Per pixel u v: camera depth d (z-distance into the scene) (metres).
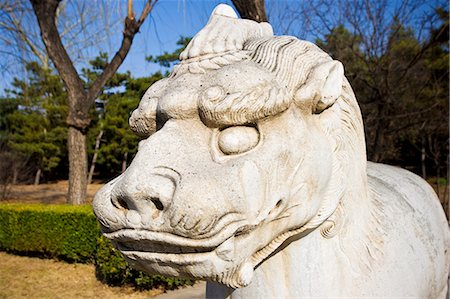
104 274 4.02
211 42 0.79
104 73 5.51
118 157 16.97
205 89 0.71
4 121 15.68
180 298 3.58
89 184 16.89
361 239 0.96
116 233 0.70
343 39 6.23
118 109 15.75
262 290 0.89
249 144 0.71
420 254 1.16
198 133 0.72
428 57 7.68
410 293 1.06
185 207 0.63
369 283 0.94
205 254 0.66
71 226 4.77
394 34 5.74
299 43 0.83
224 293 0.98
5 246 5.30
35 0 5.07
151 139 0.71
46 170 16.75
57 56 5.27
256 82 0.71
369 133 6.14
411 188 1.41
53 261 4.93
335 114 0.86
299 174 0.75
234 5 3.61
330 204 0.84
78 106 5.43
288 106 0.74
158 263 0.69
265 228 0.73
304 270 0.88
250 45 0.81
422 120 6.38
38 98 15.60
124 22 5.35
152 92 0.80
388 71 5.54
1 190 10.91
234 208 0.65
